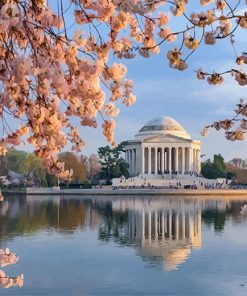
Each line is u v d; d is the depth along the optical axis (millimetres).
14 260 11078
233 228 59000
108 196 155000
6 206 104125
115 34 9117
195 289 28516
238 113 12938
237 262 36531
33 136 10258
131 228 59844
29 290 28000
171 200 130250
